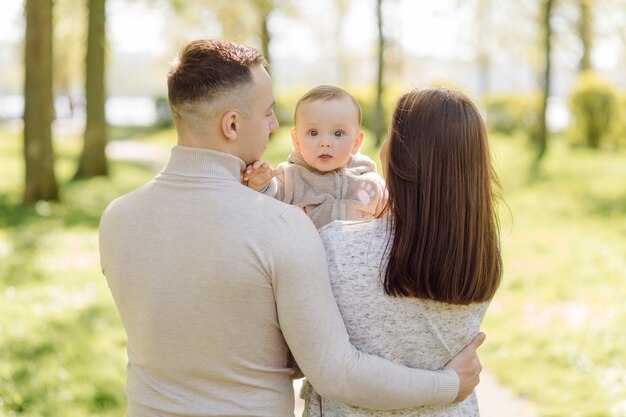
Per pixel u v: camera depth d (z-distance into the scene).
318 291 1.58
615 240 8.96
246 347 1.61
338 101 2.14
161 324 1.63
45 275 6.87
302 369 1.61
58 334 4.99
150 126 34.12
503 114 25.64
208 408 1.63
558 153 19.12
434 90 1.75
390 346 1.70
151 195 1.68
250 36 23.98
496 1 25.88
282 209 1.61
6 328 5.05
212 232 1.58
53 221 10.27
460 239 1.66
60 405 3.93
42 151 11.66
